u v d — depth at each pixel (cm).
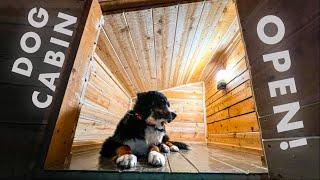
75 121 171
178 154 246
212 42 323
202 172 129
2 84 138
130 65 362
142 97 213
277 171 118
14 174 125
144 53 325
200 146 407
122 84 455
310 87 99
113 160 169
